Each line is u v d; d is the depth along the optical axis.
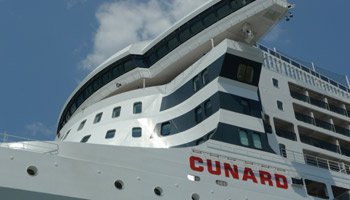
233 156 21.80
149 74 28.80
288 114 30.39
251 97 24.33
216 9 26.41
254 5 25.16
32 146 18.69
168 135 24.72
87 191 17.55
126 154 19.27
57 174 17.27
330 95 34.50
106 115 27.50
